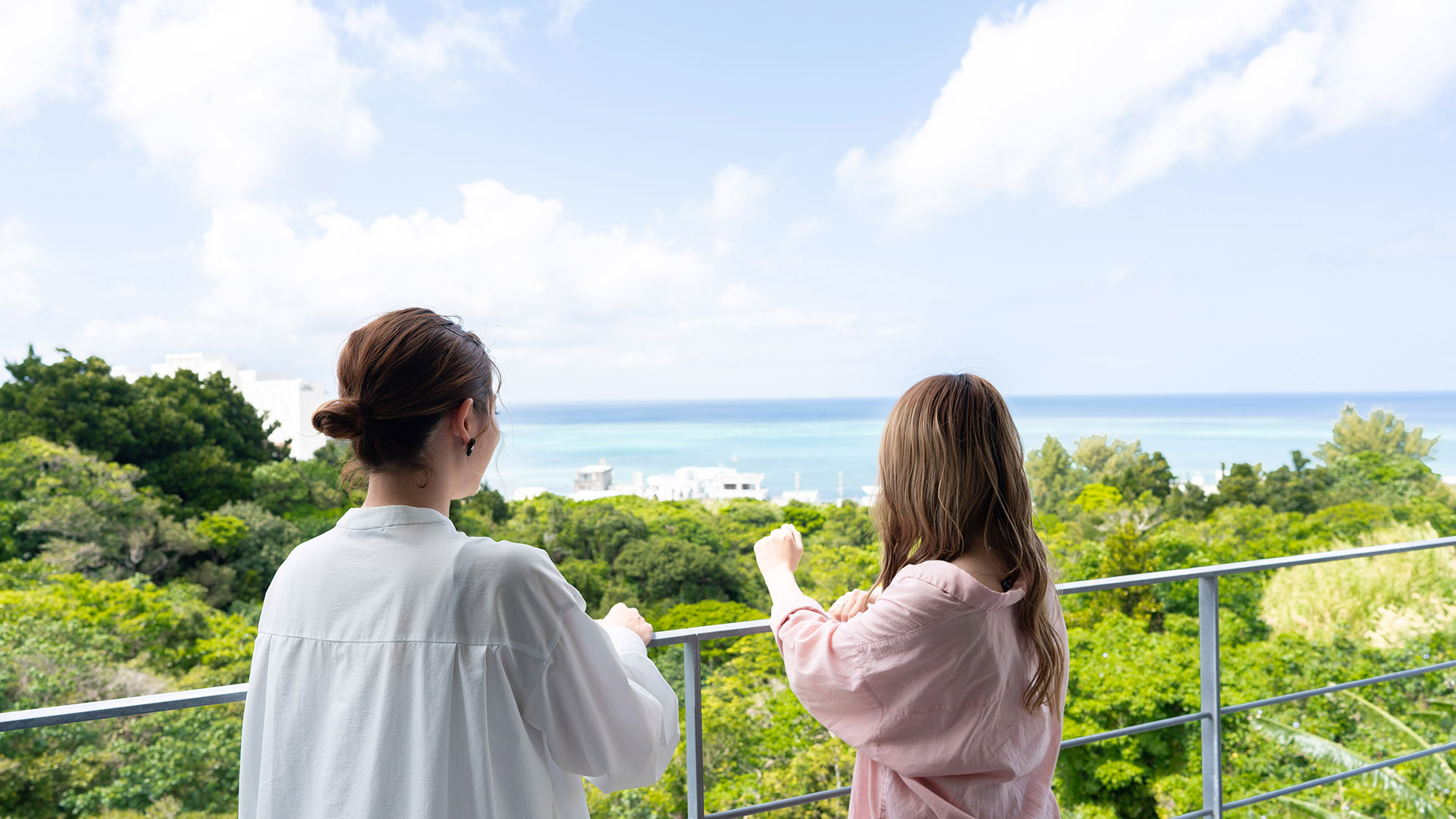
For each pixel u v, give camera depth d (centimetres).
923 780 85
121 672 1452
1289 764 1087
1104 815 1383
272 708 72
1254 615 1286
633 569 1889
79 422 1797
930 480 90
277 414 2109
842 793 119
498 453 82
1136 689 1392
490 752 69
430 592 70
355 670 70
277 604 75
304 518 1923
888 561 96
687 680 108
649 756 77
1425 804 787
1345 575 1228
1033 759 89
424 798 66
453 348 76
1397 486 2164
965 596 83
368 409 72
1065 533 1983
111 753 984
